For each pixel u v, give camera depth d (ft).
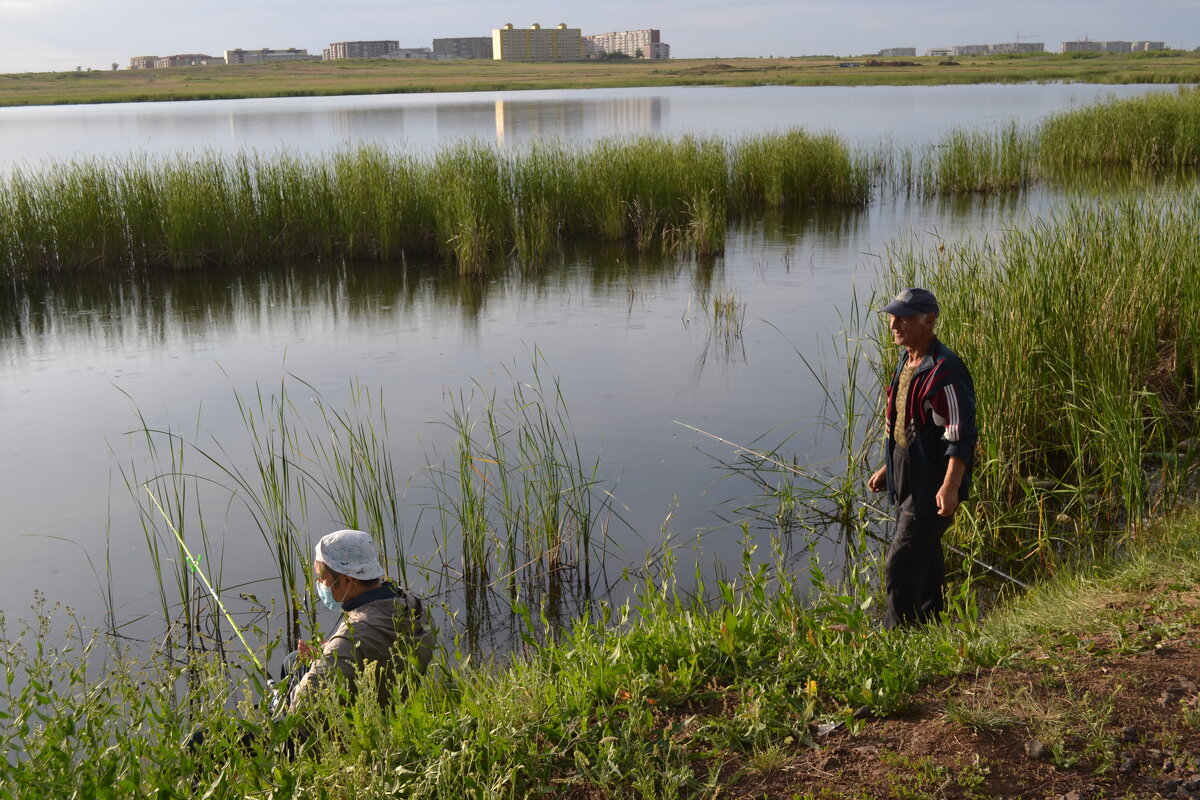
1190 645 12.64
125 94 353.51
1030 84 296.71
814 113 169.68
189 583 20.81
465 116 188.24
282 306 46.88
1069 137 90.22
